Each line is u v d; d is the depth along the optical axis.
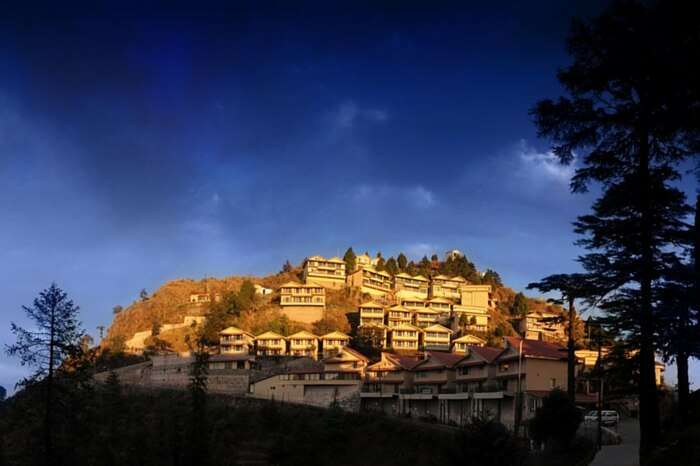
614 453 37.16
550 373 66.19
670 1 24.28
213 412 81.88
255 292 150.62
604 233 25.98
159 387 98.12
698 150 26.16
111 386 91.25
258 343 118.88
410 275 166.00
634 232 25.64
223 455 64.06
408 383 86.81
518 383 62.34
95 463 50.72
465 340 116.88
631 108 26.05
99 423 69.44
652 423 24.77
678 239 25.19
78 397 42.81
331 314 141.12
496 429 33.53
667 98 24.88
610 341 36.78
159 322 143.38
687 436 21.95
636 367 28.58
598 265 25.62
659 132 25.98
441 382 81.94
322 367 98.19
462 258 192.25
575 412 42.56
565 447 41.84
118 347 131.12
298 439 69.62
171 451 55.12
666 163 27.47
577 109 26.95
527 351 66.94
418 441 63.94
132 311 157.25
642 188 25.58
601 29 26.31
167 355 105.81
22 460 41.41
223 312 135.50
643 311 24.56
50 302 41.00
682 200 25.59
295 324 135.50
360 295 151.50
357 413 76.00
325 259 157.75
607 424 52.88
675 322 23.62
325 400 90.31
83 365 42.53
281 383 92.62
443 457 34.56
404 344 123.81
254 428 75.94
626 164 27.39
